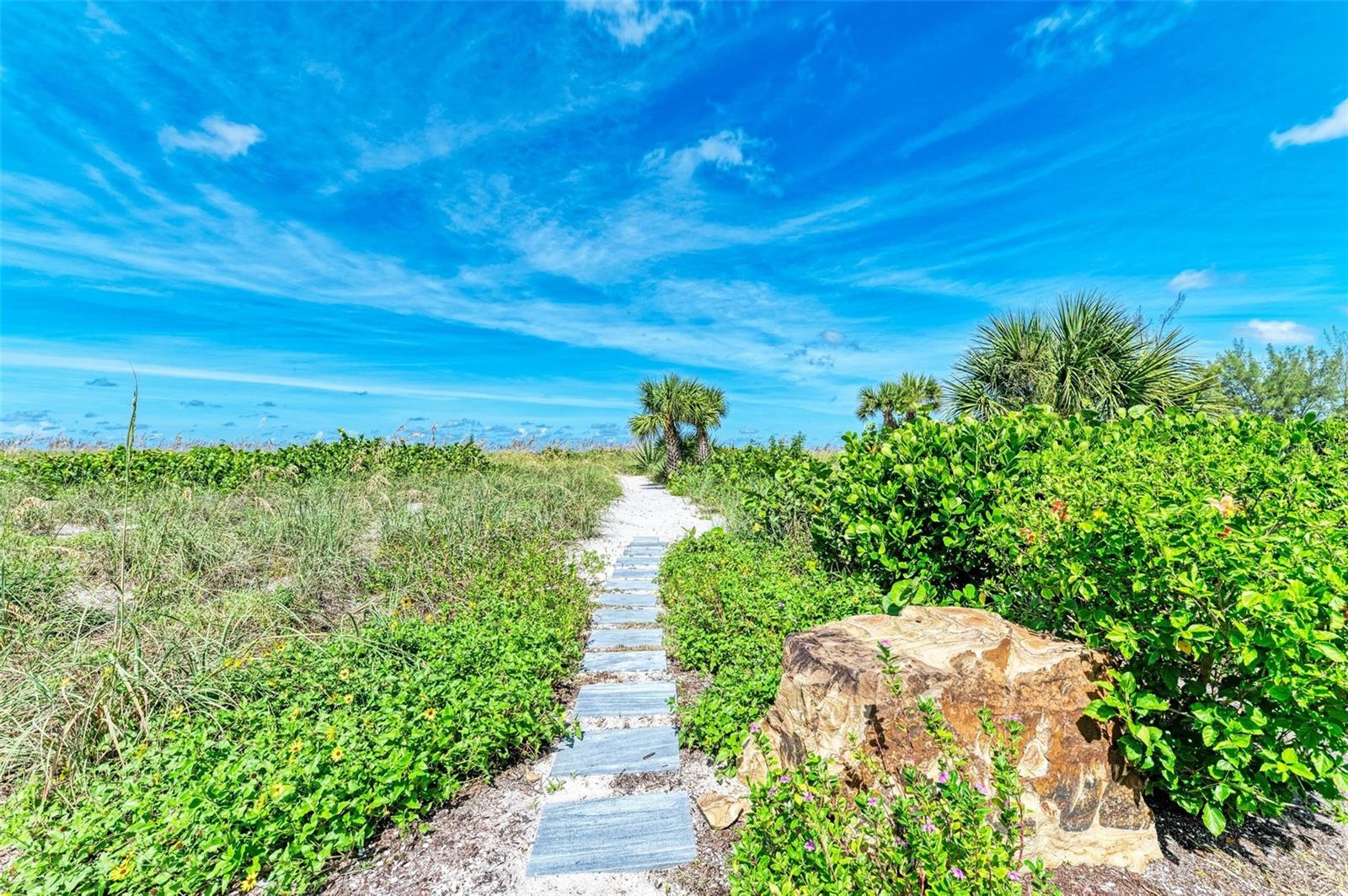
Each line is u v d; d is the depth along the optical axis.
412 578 5.88
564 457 24.91
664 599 5.89
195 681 3.42
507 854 2.55
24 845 2.23
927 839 1.96
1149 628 2.29
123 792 2.51
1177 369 8.63
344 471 12.57
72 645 3.74
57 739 2.88
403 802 2.77
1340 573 1.94
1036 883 1.91
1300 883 2.31
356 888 2.36
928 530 4.39
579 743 3.41
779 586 4.98
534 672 3.96
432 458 14.87
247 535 6.23
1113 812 2.42
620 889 2.37
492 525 7.88
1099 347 8.65
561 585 5.93
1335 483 3.46
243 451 13.13
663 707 3.83
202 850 2.17
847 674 2.51
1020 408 8.70
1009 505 3.30
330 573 5.68
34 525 6.70
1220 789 2.17
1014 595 3.29
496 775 3.11
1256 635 1.88
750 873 2.13
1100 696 2.45
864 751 2.38
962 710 2.37
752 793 2.42
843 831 2.16
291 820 2.38
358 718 3.09
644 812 2.81
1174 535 2.14
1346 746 1.97
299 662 3.80
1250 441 4.62
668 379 19.73
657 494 16.42
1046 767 2.36
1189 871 2.37
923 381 16.66
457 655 3.84
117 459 10.61
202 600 4.86
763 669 3.90
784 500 7.09
